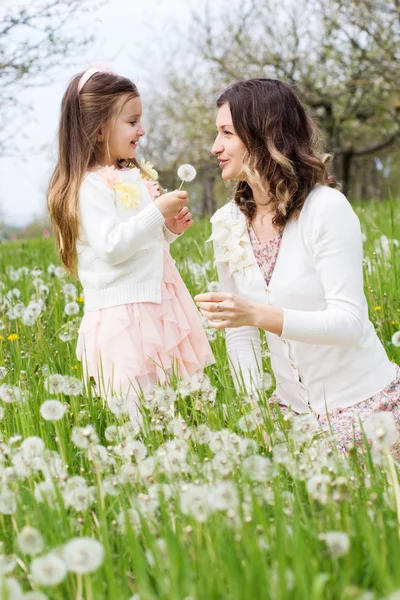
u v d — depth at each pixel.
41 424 2.47
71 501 1.91
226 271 3.03
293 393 2.86
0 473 2.07
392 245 4.36
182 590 1.45
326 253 2.59
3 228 8.61
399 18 13.65
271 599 1.41
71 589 1.64
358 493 1.97
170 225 3.24
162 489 1.88
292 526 1.77
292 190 2.64
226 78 17.91
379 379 2.68
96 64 3.27
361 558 1.63
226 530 1.70
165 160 21.64
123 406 2.54
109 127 3.16
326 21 15.92
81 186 3.05
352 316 2.53
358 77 17.09
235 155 2.76
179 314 3.10
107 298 3.00
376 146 20.16
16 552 1.82
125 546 1.82
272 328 2.49
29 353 3.44
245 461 1.94
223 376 2.92
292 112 2.72
